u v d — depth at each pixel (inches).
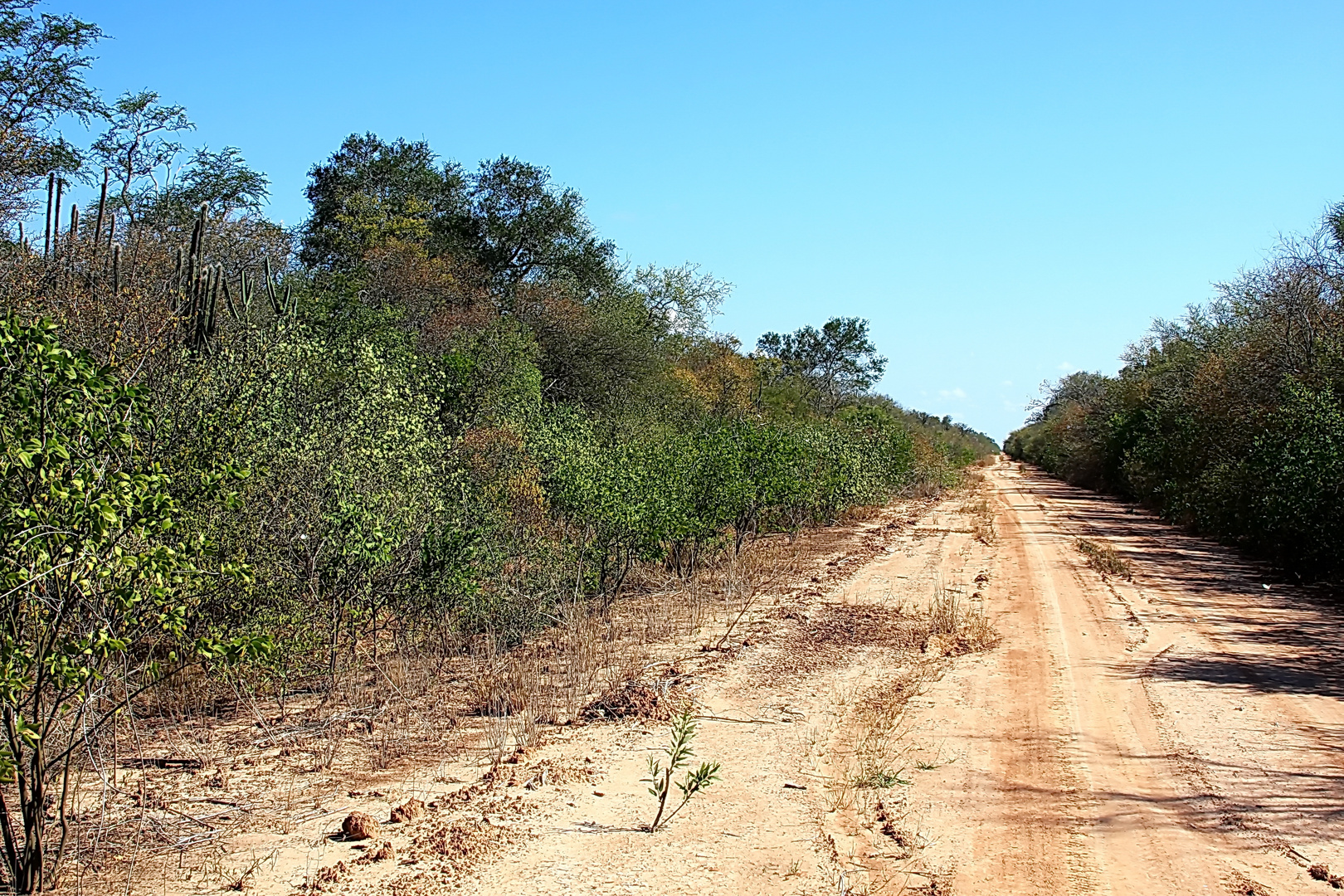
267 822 216.4
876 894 187.8
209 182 818.2
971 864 202.5
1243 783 251.1
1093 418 1750.7
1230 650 408.2
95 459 182.7
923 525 970.1
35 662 179.6
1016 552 756.0
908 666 380.2
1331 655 397.7
